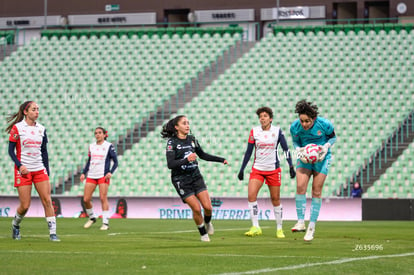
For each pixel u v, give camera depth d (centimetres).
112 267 1070
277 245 1527
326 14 5588
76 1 6112
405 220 3325
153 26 5981
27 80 5116
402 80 4559
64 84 5003
